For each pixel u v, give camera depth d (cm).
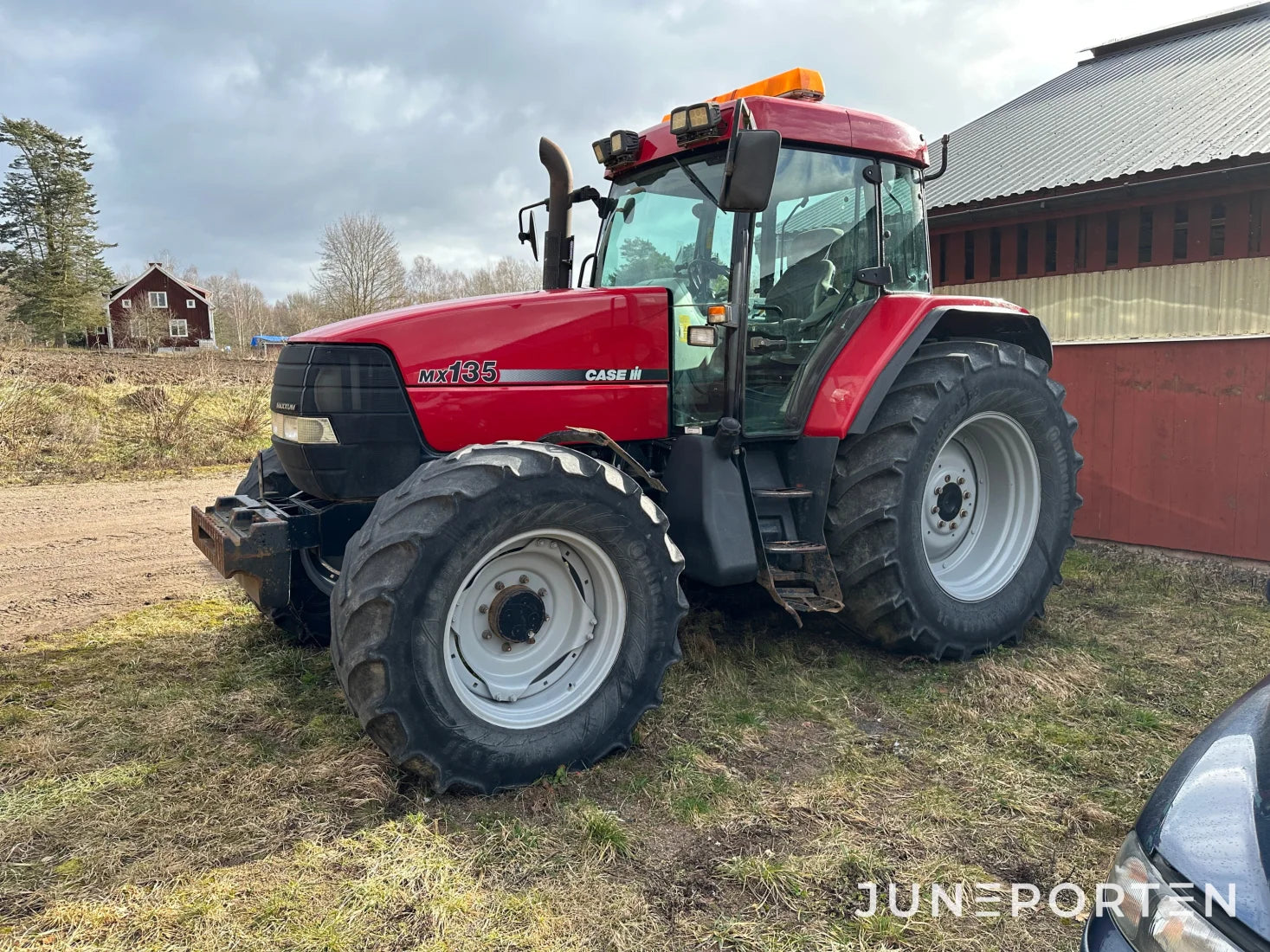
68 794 247
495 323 306
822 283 368
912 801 256
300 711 307
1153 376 532
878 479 342
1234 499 501
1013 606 383
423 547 237
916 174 407
